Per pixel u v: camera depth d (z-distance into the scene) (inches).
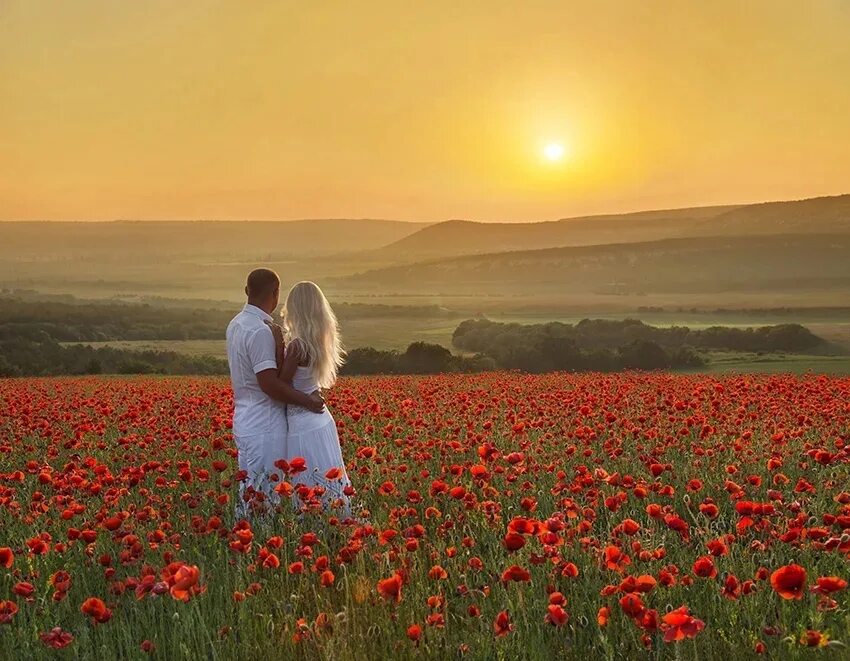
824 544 184.4
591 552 197.0
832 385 569.0
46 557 218.8
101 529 227.3
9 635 171.3
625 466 322.3
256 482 261.9
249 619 176.1
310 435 272.8
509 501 269.0
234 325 273.1
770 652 153.0
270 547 198.5
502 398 535.2
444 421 426.9
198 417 462.9
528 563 193.0
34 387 929.5
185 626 165.8
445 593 188.7
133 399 632.4
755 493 271.3
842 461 285.6
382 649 164.9
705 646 160.6
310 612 188.1
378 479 297.0
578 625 172.2
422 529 203.5
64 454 380.5
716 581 183.6
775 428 361.1
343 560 191.8
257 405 272.4
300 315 272.2
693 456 323.0
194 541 230.2
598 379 764.6
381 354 2568.9
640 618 149.7
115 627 176.4
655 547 205.6
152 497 261.9
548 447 339.3
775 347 3085.6
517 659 158.1
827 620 167.6
